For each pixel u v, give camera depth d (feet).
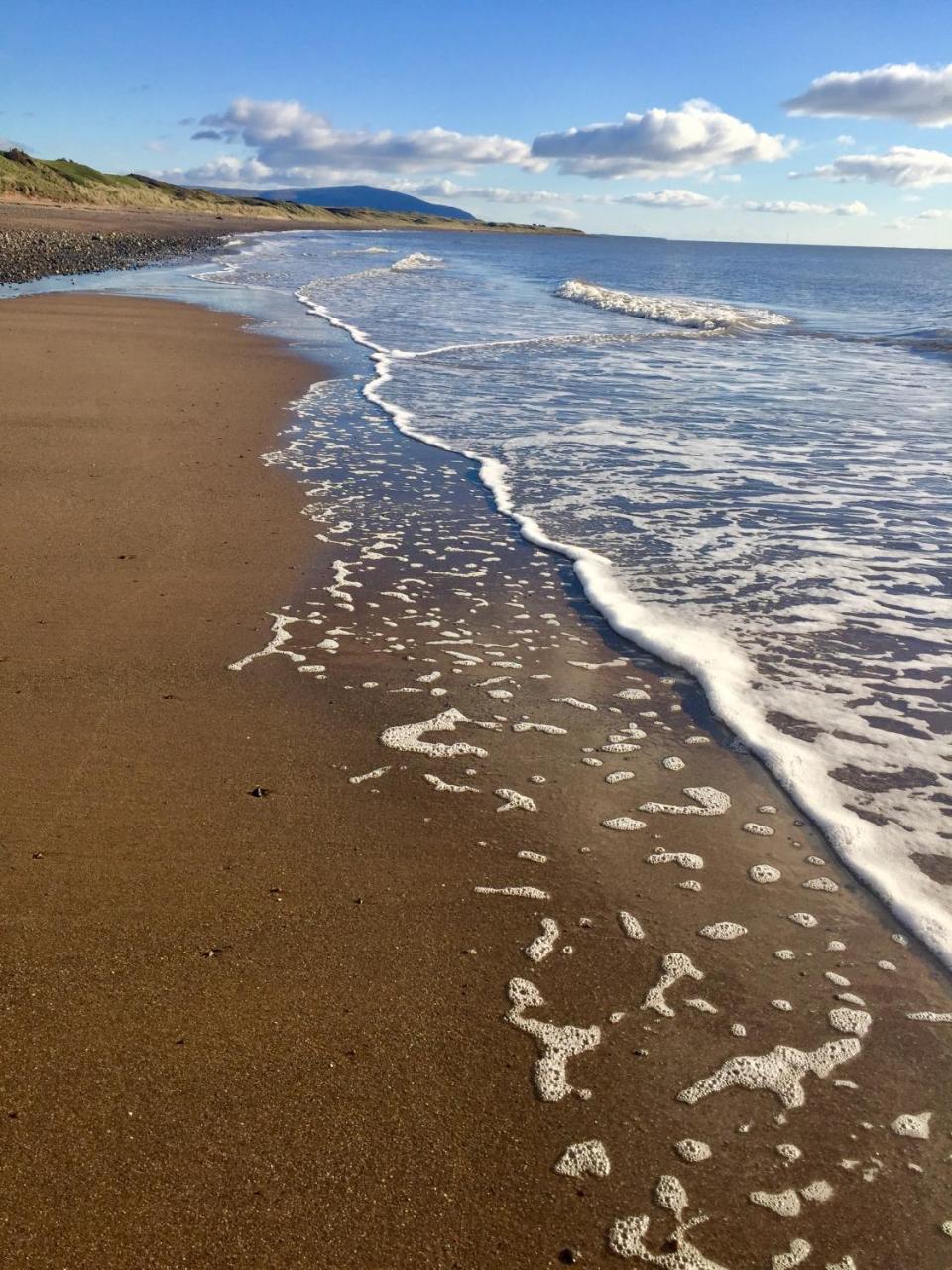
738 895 10.37
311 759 12.73
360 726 13.65
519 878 10.53
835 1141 7.47
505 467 28.40
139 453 28.19
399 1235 6.59
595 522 23.44
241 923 9.57
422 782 12.30
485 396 39.96
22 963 8.88
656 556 21.07
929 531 22.98
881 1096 7.88
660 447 31.30
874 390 43.78
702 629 17.13
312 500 24.70
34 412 32.58
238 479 26.17
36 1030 8.14
